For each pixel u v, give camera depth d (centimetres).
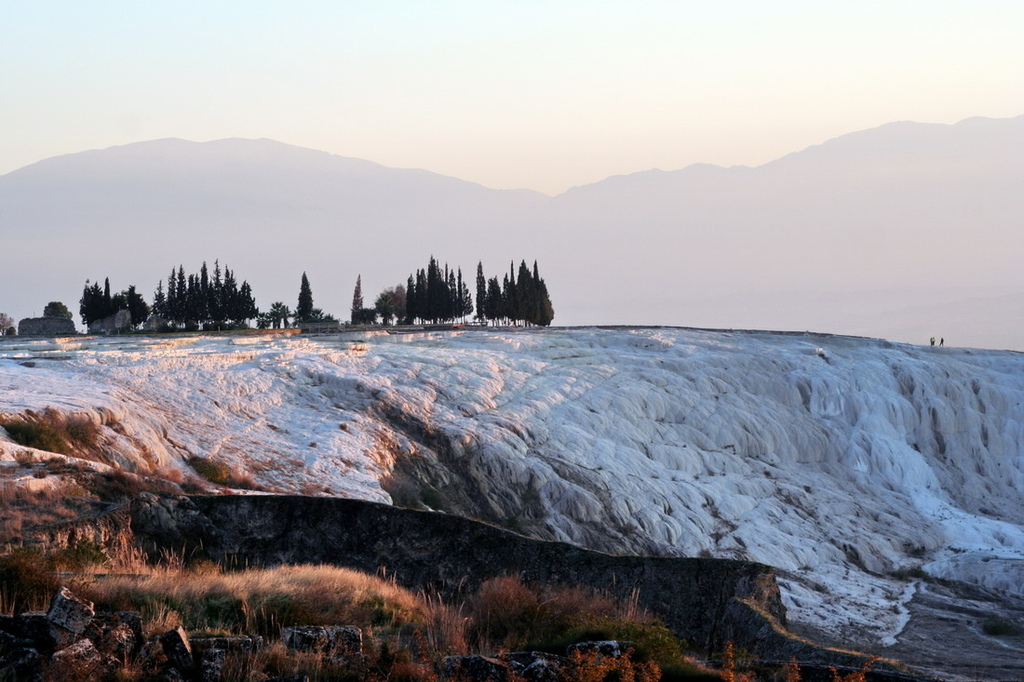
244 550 5584
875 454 13862
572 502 10712
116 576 4088
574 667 3353
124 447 8375
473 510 10306
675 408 13500
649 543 10550
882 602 10069
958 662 7650
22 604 3500
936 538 12150
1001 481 14338
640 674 3484
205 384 10869
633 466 11819
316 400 11369
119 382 10325
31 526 5297
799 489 12694
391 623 4122
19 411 8094
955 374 15788
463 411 11900
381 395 11612
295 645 3362
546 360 14450
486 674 3338
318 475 9519
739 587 5084
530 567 5347
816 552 11138
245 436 10000
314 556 5581
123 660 3080
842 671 3753
